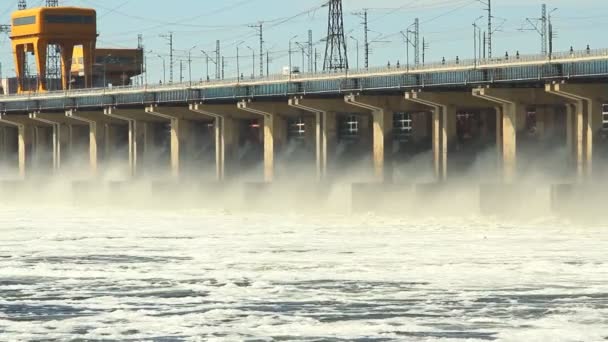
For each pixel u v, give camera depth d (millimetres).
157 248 154500
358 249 148250
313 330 93062
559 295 107312
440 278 118875
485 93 199125
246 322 96625
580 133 193625
